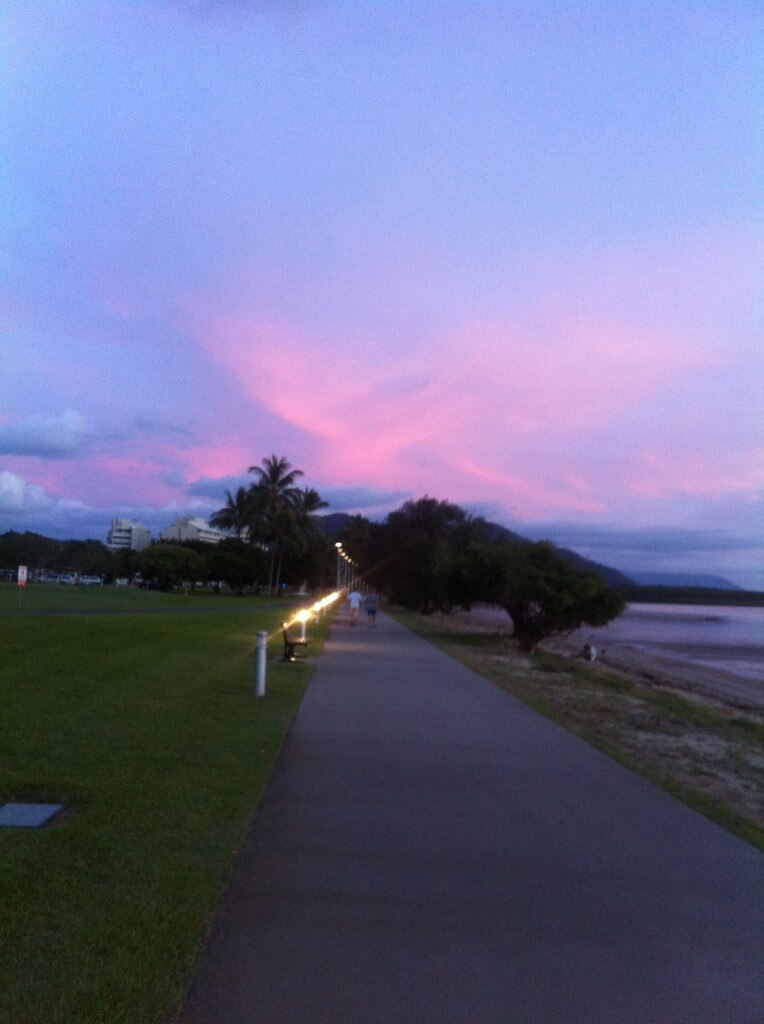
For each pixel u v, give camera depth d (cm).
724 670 4244
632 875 661
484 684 1909
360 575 9569
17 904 529
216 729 1146
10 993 429
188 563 9588
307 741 1152
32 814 711
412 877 639
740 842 759
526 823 797
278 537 9656
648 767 1085
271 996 449
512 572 3712
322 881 621
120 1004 427
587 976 488
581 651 4547
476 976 482
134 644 2133
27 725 1047
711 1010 454
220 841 684
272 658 2223
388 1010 441
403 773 987
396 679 1923
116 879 581
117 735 1039
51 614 3278
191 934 508
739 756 1356
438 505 6975
